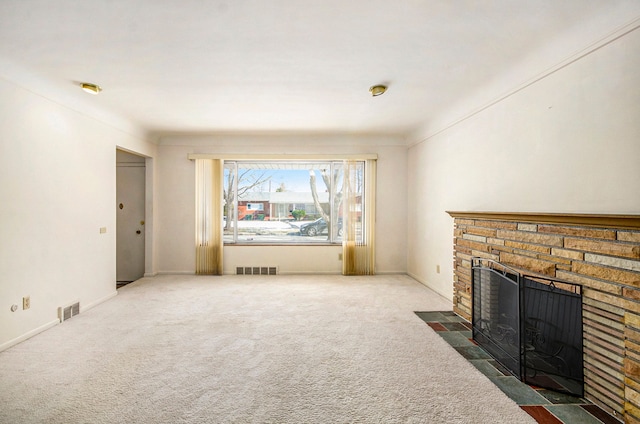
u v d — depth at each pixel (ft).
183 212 17.61
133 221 17.28
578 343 6.41
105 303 12.46
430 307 12.10
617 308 5.65
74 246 11.07
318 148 17.63
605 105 6.26
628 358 5.45
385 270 18.01
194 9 6.13
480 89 10.30
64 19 6.42
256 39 7.28
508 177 9.25
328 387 6.73
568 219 6.52
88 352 8.30
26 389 6.60
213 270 17.60
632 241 5.38
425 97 11.21
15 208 8.74
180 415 5.81
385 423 5.62
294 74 9.25
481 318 8.80
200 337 9.30
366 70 8.98
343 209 17.71
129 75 9.23
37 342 8.89
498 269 8.85
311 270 17.95
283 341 9.04
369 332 9.70
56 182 10.24
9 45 7.47
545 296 7.12
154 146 17.04
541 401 6.26
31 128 9.27
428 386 6.79
